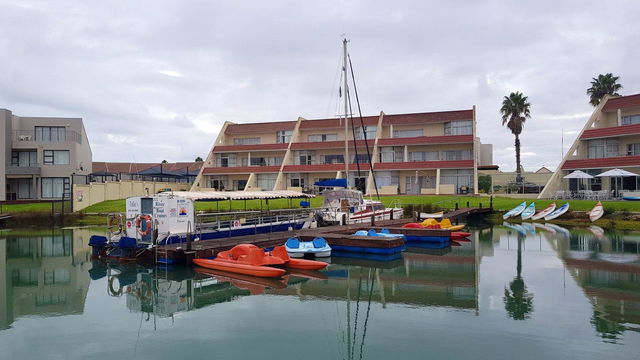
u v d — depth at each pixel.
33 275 18.89
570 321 11.76
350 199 33.66
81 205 43.78
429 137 51.22
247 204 42.41
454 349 9.99
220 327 11.85
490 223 38.53
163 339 10.98
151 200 21.22
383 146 53.47
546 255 22.22
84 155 55.06
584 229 32.91
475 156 49.03
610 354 9.56
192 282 17.16
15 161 51.34
